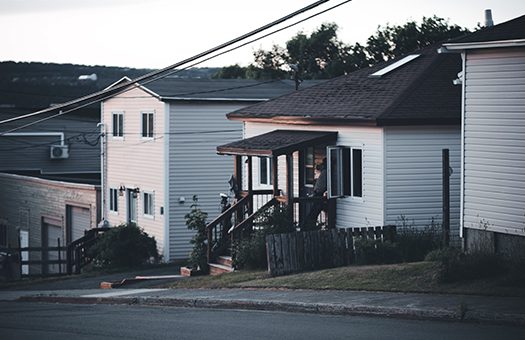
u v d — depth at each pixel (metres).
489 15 29.48
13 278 37.72
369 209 27.28
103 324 17.38
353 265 23.59
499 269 18.58
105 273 36.03
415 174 26.97
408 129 26.89
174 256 40.09
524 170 20.88
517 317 14.54
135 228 38.38
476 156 22.14
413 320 15.66
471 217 22.33
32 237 51.03
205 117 40.28
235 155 30.88
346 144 28.27
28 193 51.50
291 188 28.41
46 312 21.02
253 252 26.42
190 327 16.05
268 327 15.47
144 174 41.88
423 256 24.06
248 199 29.72
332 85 32.50
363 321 15.77
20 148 58.44
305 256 23.84
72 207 47.56
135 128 42.53
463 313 15.21
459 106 27.22
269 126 32.47
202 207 40.47
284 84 44.97
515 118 21.09
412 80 28.89
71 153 59.97
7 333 16.70
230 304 19.56
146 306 21.53
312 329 14.94
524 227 20.84
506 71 21.28
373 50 65.00
